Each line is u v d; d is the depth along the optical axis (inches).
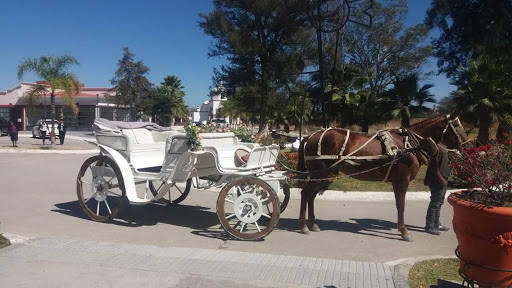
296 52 1080.8
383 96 1023.0
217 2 1121.4
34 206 382.6
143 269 214.2
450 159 428.5
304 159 307.4
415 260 237.5
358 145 289.6
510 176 167.0
